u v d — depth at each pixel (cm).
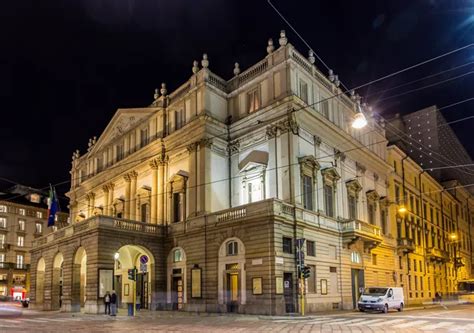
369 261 3856
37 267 4228
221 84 3809
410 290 4788
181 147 3716
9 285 7688
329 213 3475
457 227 7438
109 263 3212
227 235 3078
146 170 4116
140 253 3650
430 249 5609
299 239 2759
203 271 3209
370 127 4494
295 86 3331
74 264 3497
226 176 3612
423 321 2138
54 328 1938
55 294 3859
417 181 5650
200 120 3528
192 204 3469
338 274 3362
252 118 3503
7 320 2520
